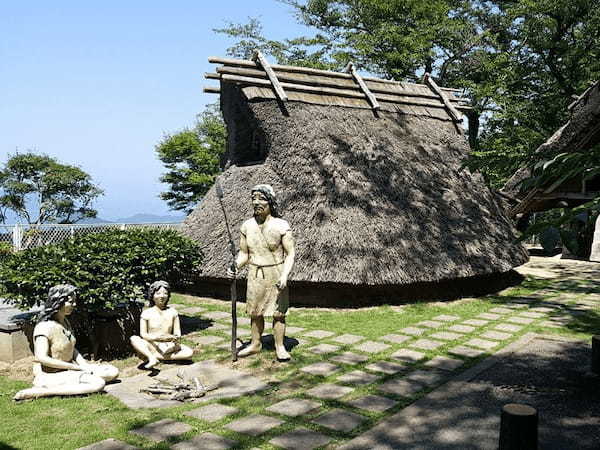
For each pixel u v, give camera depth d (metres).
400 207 9.30
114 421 4.22
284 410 4.48
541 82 18.98
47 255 6.04
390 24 19.06
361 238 8.52
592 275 12.45
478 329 7.34
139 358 5.84
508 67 18.89
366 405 4.60
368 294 8.96
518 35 20.02
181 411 4.45
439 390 4.94
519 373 5.46
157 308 5.88
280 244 5.98
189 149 26.36
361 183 9.20
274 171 9.66
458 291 9.83
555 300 9.43
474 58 19.72
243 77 10.15
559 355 6.11
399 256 8.59
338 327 7.48
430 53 19.19
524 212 14.21
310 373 5.50
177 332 5.89
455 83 19.64
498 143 16.34
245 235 6.01
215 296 9.65
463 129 12.41
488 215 10.56
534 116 18.33
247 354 6.13
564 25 17.84
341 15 20.73
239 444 3.81
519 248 10.59
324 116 10.06
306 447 3.76
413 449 3.75
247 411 4.46
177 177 26.72
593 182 12.00
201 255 7.30
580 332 7.15
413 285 9.28
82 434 3.96
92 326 6.27
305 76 11.09
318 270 8.24
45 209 24.80
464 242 9.48
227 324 7.71
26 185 24.52
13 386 5.12
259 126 9.98
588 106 10.73
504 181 13.54
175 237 7.08
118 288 5.89
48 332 4.95
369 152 9.86
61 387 4.79
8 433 3.97
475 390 4.96
